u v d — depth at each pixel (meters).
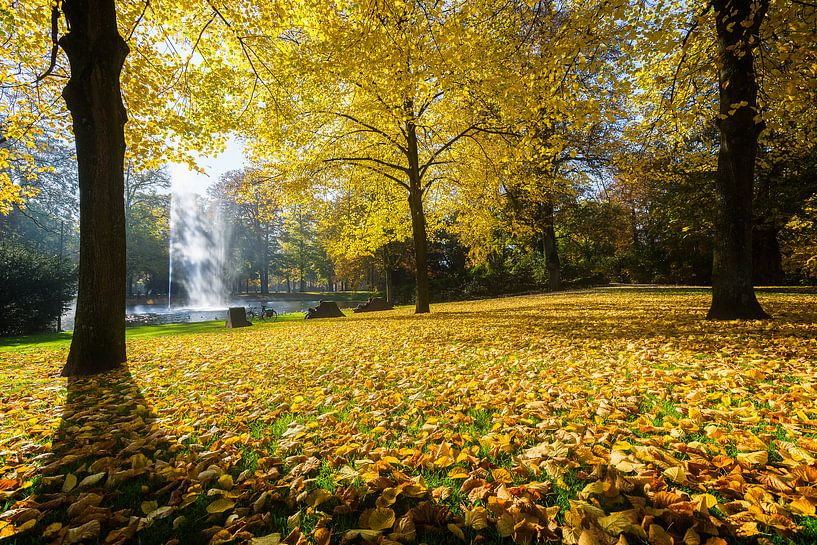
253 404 3.73
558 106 6.74
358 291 52.75
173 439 2.83
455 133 14.17
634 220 29.14
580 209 23.27
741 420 2.70
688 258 23.47
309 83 11.17
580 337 6.56
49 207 34.06
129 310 31.30
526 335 7.14
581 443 2.35
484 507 1.81
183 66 9.51
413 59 6.39
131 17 8.52
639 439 2.42
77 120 5.77
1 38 8.07
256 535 1.70
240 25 8.79
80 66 5.63
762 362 4.23
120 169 6.03
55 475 2.36
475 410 3.19
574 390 3.54
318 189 14.67
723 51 7.16
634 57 6.87
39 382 5.29
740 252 7.59
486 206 15.35
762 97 8.35
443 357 5.62
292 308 33.12
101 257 5.88
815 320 6.89
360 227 17.66
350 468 2.18
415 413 3.20
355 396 3.80
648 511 1.65
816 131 10.73
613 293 17.34
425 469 2.21
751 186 7.59
